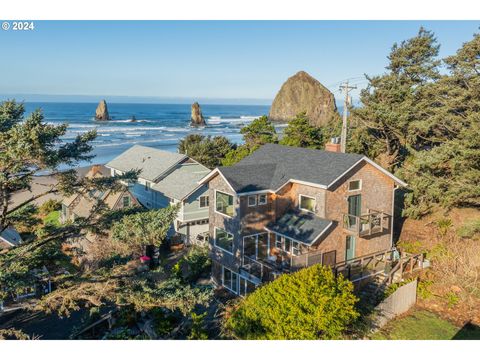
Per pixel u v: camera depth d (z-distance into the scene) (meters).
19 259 14.73
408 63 41.38
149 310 21.78
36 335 21.72
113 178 16.61
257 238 26.05
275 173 27.42
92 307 21.86
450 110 31.80
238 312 16.95
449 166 30.80
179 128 155.38
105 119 186.38
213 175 27.39
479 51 29.80
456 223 30.12
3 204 15.00
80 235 16.73
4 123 14.77
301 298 16.09
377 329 19.75
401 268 23.92
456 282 22.89
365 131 39.72
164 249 36.03
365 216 25.30
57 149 14.72
